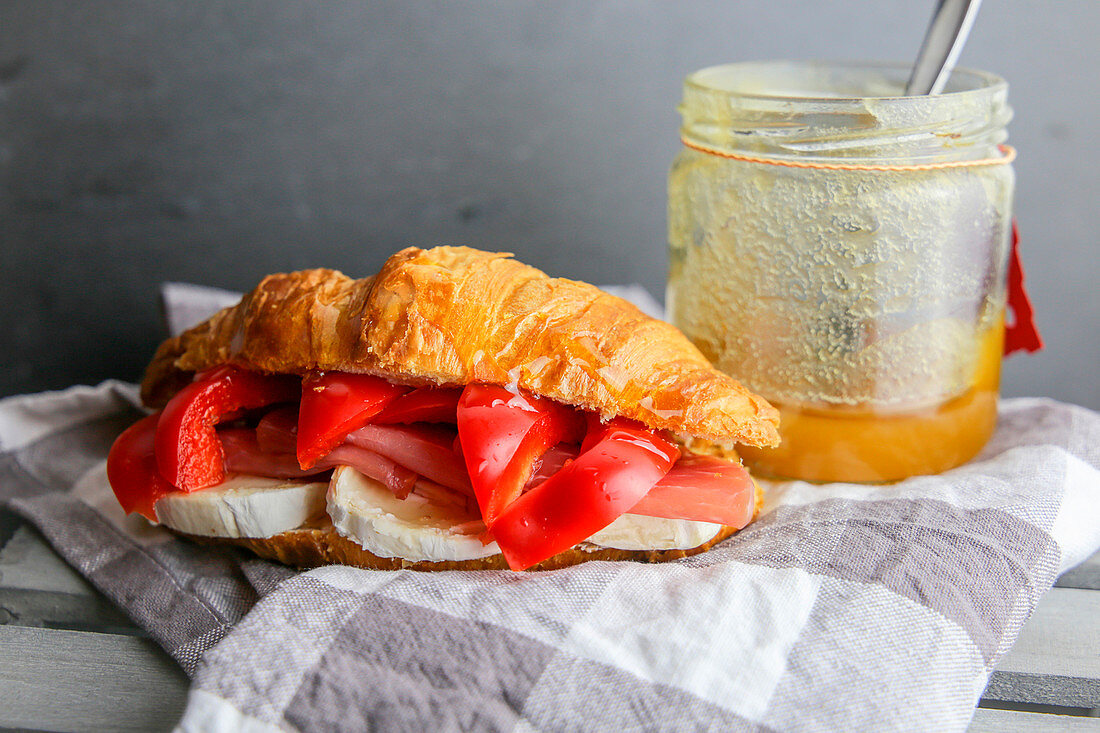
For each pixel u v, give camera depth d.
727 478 0.30
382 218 0.46
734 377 0.33
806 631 0.27
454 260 0.30
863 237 0.31
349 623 0.27
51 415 0.38
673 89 0.45
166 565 0.31
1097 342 0.47
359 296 0.30
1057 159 0.45
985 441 0.35
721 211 0.33
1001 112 0.32
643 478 0.29
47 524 0.33
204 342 0.32
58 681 0.29
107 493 0.35
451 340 0.29
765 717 0.26
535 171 0.46
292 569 0.31
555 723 0.26
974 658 0.27
